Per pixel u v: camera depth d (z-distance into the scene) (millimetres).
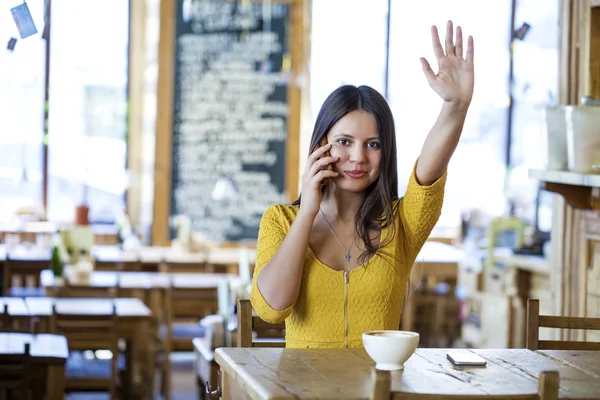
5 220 8875
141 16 9039
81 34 8953
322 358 2045
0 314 4449
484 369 2027
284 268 2059
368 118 2146
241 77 9164
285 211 2244
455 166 9133
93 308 5340
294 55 9156
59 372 3850
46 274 7711
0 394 4160
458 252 8258
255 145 9188
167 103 9102
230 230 9172
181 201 9133
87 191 9055
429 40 9086
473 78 2059
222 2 9117
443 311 8078
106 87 9031
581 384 1939
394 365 1966
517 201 8742
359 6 9117
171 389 6539
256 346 2510
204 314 6270
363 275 2152
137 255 7770
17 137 8891
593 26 3846
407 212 2211
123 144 9094
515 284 6332
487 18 8938
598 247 3846
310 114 9188
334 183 2201
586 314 3904
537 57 8641
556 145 3666
